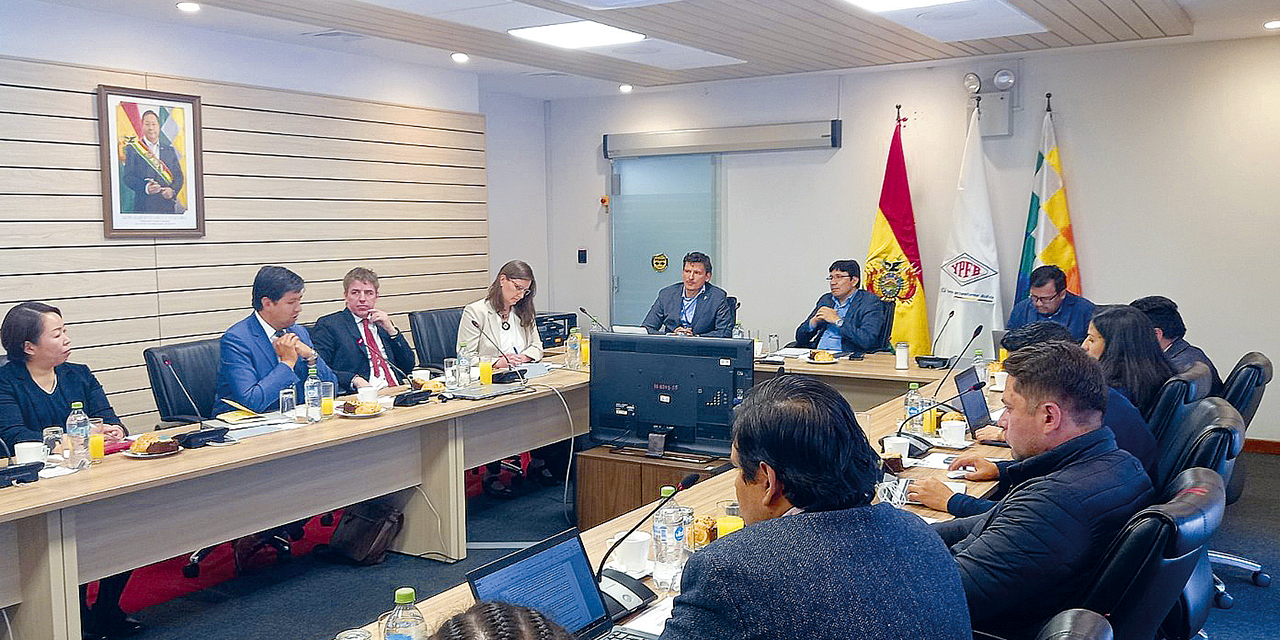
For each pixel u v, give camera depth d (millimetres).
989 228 6609
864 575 1394
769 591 1370
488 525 4742
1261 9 5113
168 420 4035
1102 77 6309
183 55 5336
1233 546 4320
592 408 3641
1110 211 6383
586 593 1865
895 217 6902
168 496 3256
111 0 4652
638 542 2234
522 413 4719
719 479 3039
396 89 6590
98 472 3029
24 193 4691
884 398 5207
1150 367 3537
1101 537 2023
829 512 1488
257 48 5719
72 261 4898
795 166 7445
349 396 4316
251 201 5719
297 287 4156
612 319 8398
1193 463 2648
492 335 5309
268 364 4141
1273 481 5391
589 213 8422
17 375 3531
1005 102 6535
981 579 2039
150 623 3564
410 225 6742
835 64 6641
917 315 6906
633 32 5289
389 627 1789
